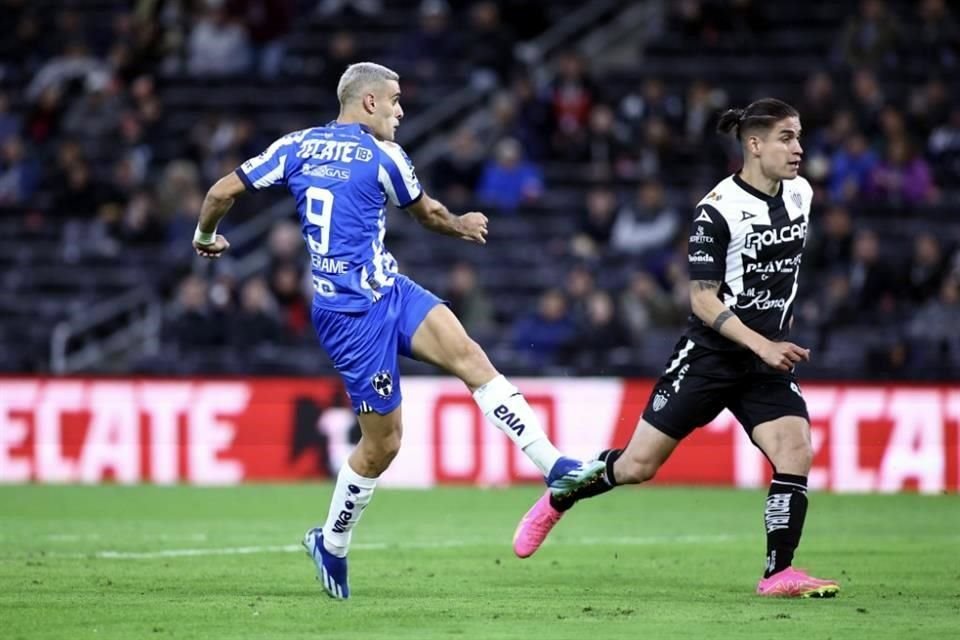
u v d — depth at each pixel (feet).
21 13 280.10
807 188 87.81
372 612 77.77
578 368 182.91
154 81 258.57
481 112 242.99
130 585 89.71
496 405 82.02
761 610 78.38
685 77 237.45
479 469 175.94
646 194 208.54
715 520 138.31
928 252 192.75
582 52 258.78
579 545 116.37
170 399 182.60
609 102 238.27
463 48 250.37
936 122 219.00
